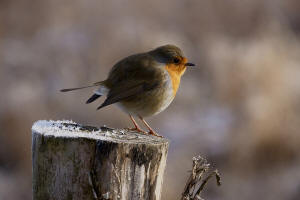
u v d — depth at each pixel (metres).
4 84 15.59
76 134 5.28
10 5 21.83
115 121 13.82
